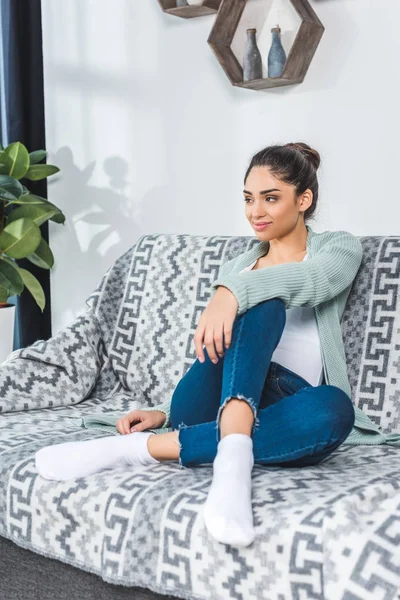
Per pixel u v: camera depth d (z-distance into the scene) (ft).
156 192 10.18
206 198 9.80
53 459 4.92
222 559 4.05
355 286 6.09
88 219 10.71
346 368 5.75
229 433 4.54
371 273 6.05
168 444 4.96
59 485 4.86
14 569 5.19
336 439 4.70
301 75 8.80
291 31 8.88
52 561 4.96
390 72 8.39
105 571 4.52
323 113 8.85
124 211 10.44
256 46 8.98
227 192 9.62
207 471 4.87
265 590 3.91
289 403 4.77
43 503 4.90
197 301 6.93
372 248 6.15
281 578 3.85
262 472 4.68
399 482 4.37
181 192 9.98
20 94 10.11
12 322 9.42
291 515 3.97
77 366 7.02
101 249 10.66
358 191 8.72
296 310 5.77
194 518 4.21
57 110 10.78
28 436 5.70
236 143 9.51
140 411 5.74
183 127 9.89
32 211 9.37
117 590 4.60
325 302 5.77
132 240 10.41
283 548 3.86
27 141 10.35
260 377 4.75
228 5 8.89
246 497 4.12
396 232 8.52
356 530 3.73
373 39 8.45
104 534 4.58
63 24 10.61
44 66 10.80
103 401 7.09
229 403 4.62
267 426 4.74
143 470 4.89
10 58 10.02
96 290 7.54
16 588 5.17
